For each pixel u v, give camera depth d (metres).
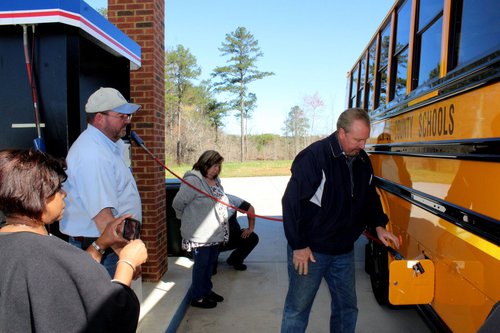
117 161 2.64
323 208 2.99
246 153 47.88
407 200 3.59
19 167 1.51
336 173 2.96
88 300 1.43
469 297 2.30
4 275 1.37
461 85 2.43
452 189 2.54
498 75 1.98
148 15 4.82
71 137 2.91
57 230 2.93
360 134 2.81
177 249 6.15
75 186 2.48
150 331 3.76
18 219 1.54
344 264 3.17
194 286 4.49
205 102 46.25
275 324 4.21
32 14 2.72
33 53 2.88
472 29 2.40
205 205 4.27
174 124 44.78
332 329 3.31
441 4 2.97
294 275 3.15
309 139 48.88
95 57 3.44
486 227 2.10
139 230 2.13
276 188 16.95
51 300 1.37
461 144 2.41
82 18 2.82
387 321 4.27
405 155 3.69
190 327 4.14
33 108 2.92
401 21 4.26
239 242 5.75
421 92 3.24
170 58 44.41
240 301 4.80
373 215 3.29
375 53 5.64
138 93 4.85
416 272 2.89
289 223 2.93
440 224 2.75
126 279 1.69
